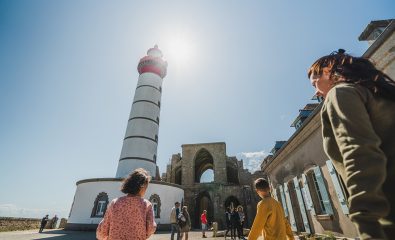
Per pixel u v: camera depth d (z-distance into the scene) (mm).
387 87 1029
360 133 913
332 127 1074
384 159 854
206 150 33906
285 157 11602
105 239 2615
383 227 885
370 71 1146
